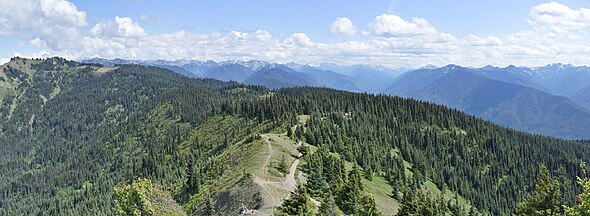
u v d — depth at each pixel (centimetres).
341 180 13562
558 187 5816
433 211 11056
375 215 8988
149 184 6912
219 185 14025
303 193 8394
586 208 4253
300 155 16575
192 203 13825
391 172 19875
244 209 10169
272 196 11019
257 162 14825
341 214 10331
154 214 6600
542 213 5678
